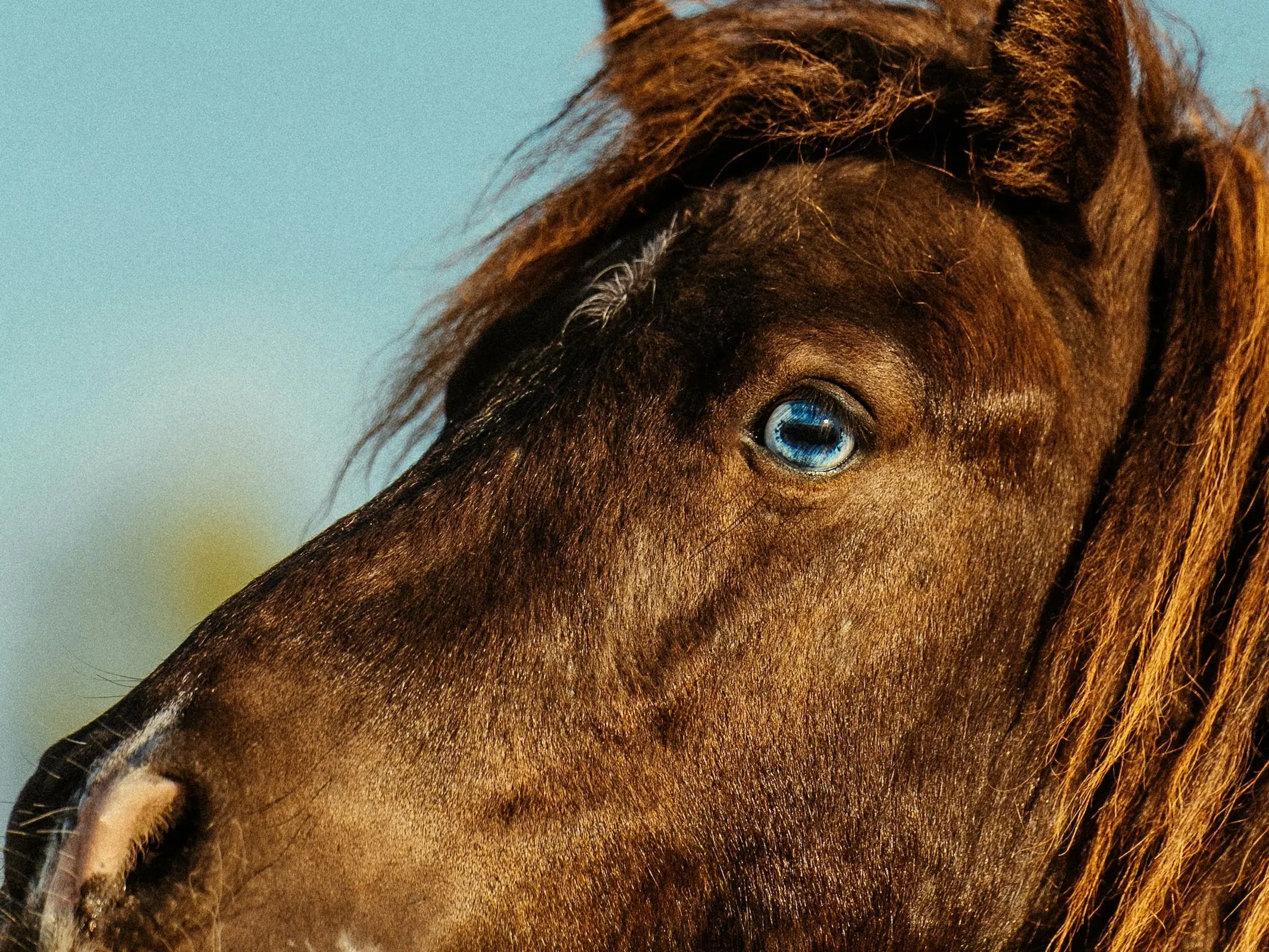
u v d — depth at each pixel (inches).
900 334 126.1
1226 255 133.5
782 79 148.6
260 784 115.2
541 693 122.3
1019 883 130.9
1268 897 121.8
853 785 128.6
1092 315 134.6
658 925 127.5
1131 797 127.7
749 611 124.5
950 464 127.3
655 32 161.3
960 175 138.3
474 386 146.9
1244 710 125.9
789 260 129.6
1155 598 127.2
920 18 155.8
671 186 153.9
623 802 124.2
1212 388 130.0
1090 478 132.9
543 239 156.1
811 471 124.3
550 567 123.8
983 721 130.4
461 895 119.7
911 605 127.6
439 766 119.6
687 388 125.4
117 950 110.3
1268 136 143.2
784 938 130.0
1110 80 128.3
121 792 112.4
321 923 114.7
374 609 122.8
